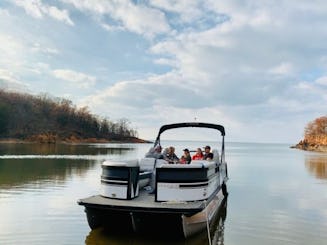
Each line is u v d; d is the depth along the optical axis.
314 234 8.50
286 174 23.55
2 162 25.72
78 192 13.60
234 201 12.93
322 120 131.50
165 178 7.94
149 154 10.72
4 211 10.20
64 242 7.47
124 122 135.12
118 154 41.91
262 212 10.95
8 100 98.56
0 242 7.41
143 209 7.33
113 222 8.24
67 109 113.44
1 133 86.00
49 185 15.35
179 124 13.02
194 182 8.02
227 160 40.81
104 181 8.38
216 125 13.02
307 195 14.38
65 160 29.50
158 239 7.81
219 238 8.08
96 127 121.94
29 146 58.16
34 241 7.50
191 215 7.41
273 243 7.74
